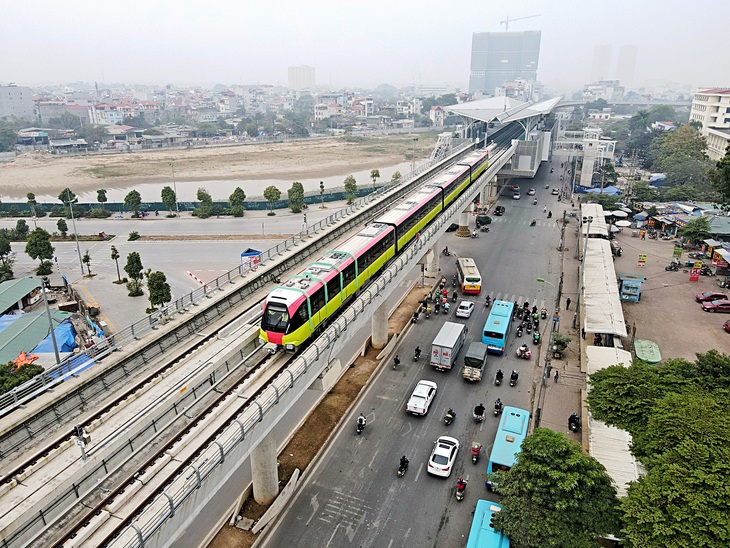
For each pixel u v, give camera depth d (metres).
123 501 21.92
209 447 22.70
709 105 164.62
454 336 48.00
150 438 25.84
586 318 50.53
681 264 75.31
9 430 23.42
